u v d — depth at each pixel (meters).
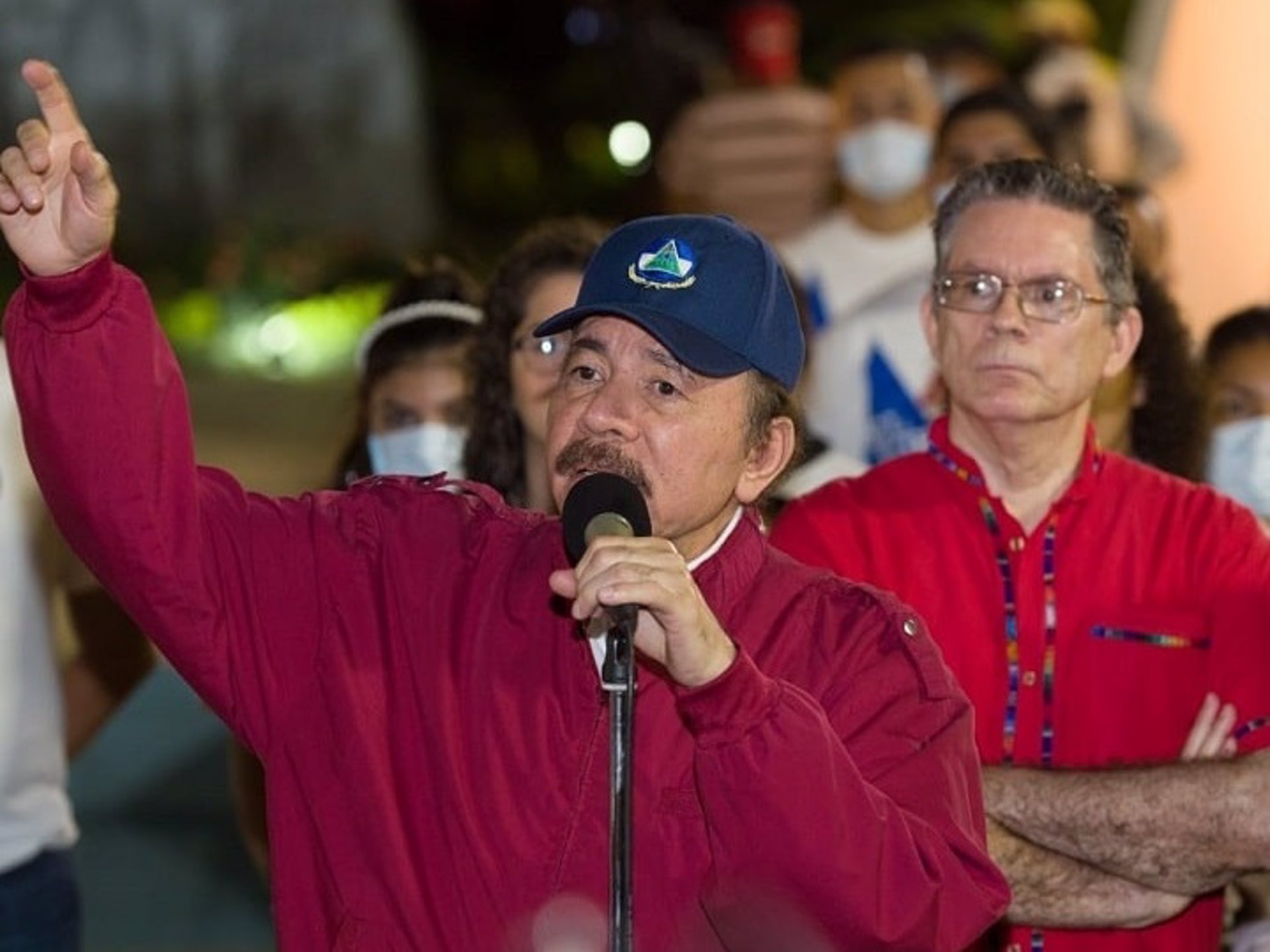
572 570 5.73
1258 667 7.74
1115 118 16.02
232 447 24.66
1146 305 9.42
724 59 20.48
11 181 5.82
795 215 15.38
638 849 5.99
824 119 15.38
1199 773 7.54
